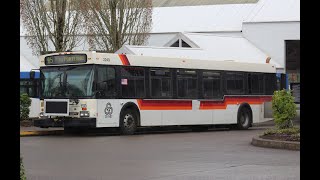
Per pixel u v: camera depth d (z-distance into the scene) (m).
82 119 25.09
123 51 37.44
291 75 59.12
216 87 30.59
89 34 41.69
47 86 26.28
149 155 17.59
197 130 31.80
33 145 20.95
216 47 48.56
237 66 31.81
